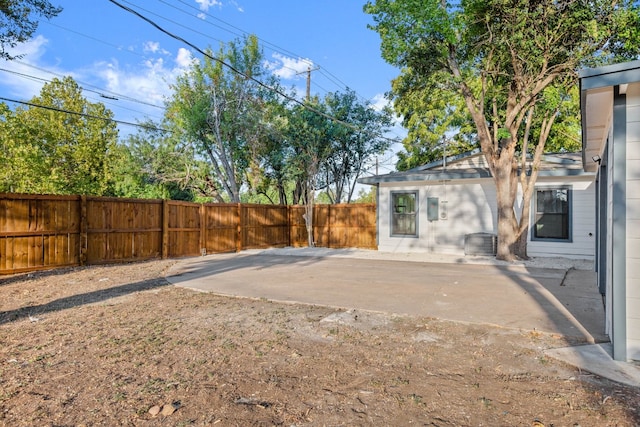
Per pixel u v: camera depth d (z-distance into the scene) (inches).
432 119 779.4
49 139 769.6
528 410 99.8
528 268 362.0
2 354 140.2
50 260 345.1
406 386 114.3
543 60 354.0
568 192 434.3
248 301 228.2
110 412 99.6
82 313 198.7
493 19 367.9
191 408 101.9
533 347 146.9
